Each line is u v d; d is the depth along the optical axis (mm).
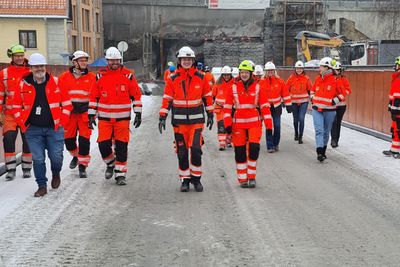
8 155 8812
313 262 5141
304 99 13188
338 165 10258
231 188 8344
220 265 5051
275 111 11875
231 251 5438
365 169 9820
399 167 9984
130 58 54312
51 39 36031
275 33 51531
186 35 54281
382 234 6012
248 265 5051
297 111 13336
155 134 15141
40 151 7711
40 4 35656
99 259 5230
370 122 15016
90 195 7828
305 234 5996
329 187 8375
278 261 5160
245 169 8367
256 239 5812
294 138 14109
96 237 5895
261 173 9539
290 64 51531
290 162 10656
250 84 8273
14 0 35688
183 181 8117
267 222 6449
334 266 5047
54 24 35906
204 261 5156
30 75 7605
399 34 53125
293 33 51250
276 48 51719
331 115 10656
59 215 6746
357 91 16109
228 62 52719
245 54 52531
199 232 6059
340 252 5422
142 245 5629
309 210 7008
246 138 8344
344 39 49344
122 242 5727
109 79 8391
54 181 8141
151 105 26578
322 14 50781
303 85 13078
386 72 13812
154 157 11289
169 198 7680
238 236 5914
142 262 5145
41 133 7734
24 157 9008
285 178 9086
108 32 54125
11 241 5754
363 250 5488
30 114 7590
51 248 5543
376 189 8227
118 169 8539
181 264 5086
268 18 52094
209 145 12969
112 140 9141
